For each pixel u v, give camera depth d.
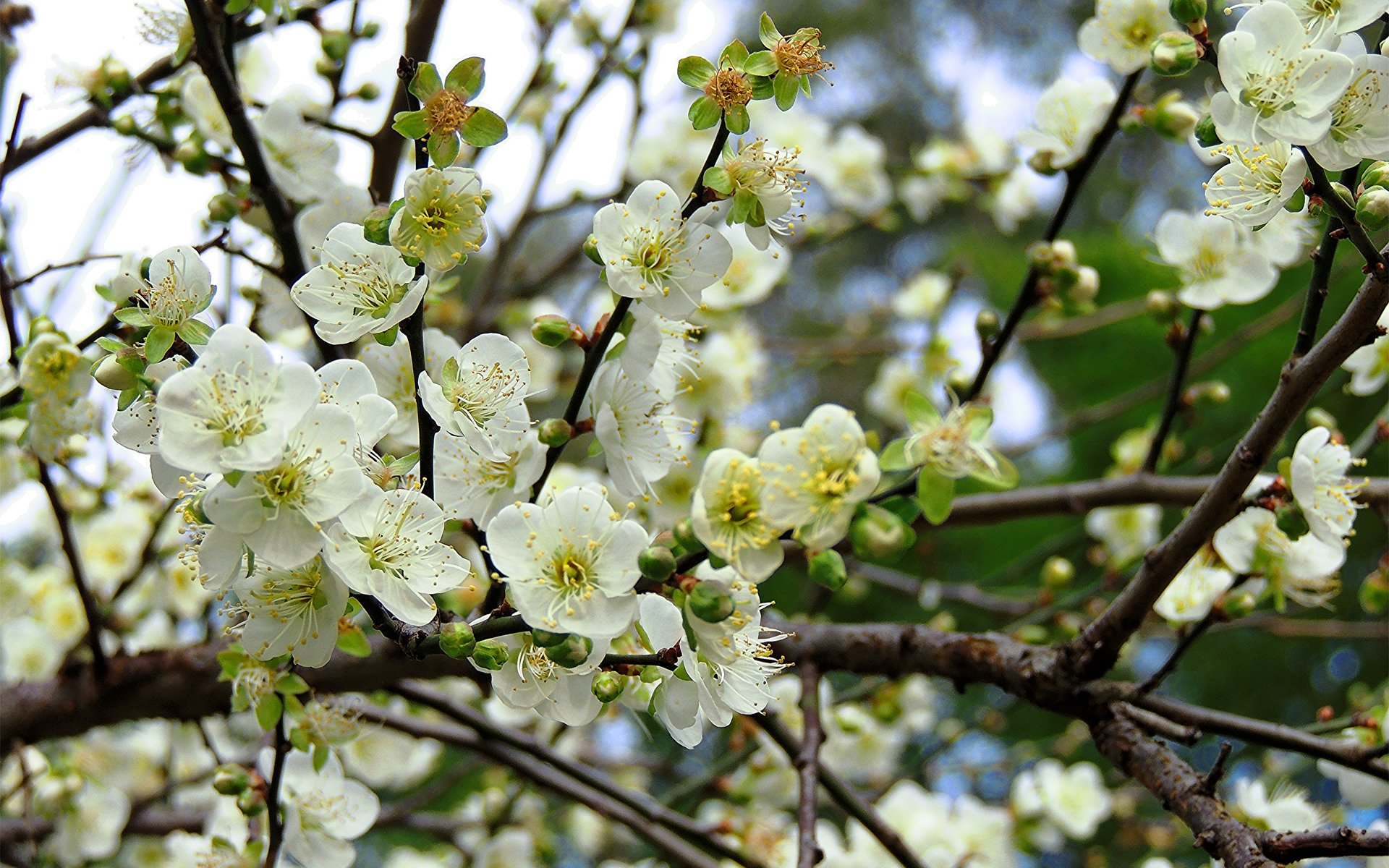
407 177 0.47
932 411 0.48
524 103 0.79
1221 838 0.51
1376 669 1.50
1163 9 0.57
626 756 1.02
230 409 0.46
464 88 0.47
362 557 0.47
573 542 0.47
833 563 0.47
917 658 0.58
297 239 0.54
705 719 0.49
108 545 0.77
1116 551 0.89
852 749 0.83
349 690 0.60
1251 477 0.51
